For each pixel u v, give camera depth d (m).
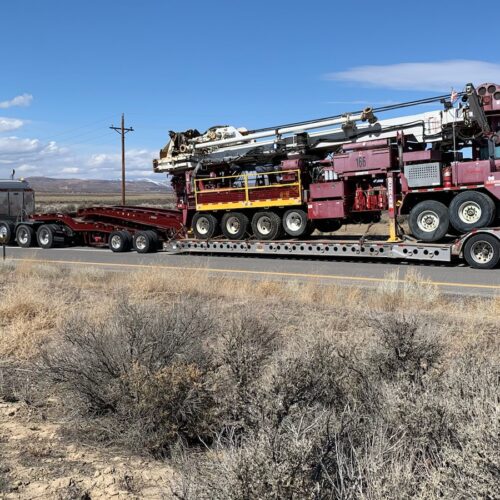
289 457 2.78
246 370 4.64
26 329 7.79
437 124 17.75
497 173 16.00
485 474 2.60
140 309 6.57
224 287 11.61
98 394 4.75
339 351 4.93
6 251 25.86
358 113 19.25
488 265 15.48
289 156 20.45
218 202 21.81
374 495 2.68
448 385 3.93
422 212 17.19
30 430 4.67
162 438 4.23
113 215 25.81
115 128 49.44
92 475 3.83
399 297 9.91
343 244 18.20
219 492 2.78
